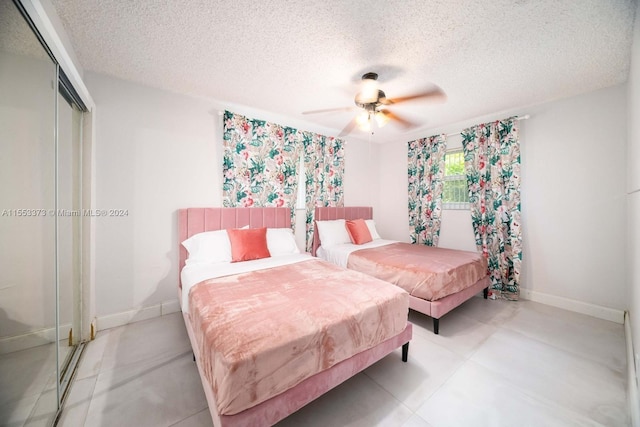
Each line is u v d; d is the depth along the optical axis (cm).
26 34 119
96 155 215
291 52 185
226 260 243
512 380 158
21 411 122
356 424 126
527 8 142
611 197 240
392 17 149
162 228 248
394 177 439
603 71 212
